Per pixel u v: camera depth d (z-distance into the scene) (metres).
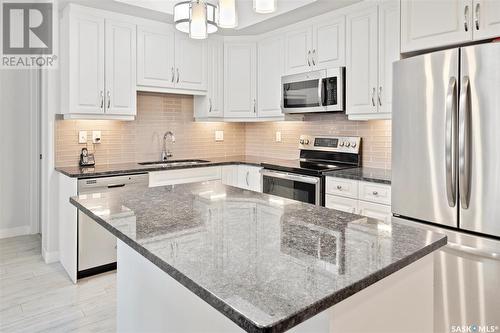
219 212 1.55
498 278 1.87
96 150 3.61
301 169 3.23
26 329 2.28
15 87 4.14
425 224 2.19
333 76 3.24
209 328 1.12
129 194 1.94
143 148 3.93
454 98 1.99
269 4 1.54
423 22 2.38
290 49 3.69
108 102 3.33
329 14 3.31
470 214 1.96
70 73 3.12
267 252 1.05
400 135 2.30
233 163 4.00
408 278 1.13
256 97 4.09
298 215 1.51
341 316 0.88
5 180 4.14
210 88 4.05
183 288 1.24
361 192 2.74
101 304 2.61
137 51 3.50
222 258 1.00
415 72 2.20
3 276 3.07
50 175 3.35
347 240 1.17
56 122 3.36
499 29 2.04
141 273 1.52
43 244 3.53
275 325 0.67
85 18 3.18
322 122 3.80
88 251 3.03
